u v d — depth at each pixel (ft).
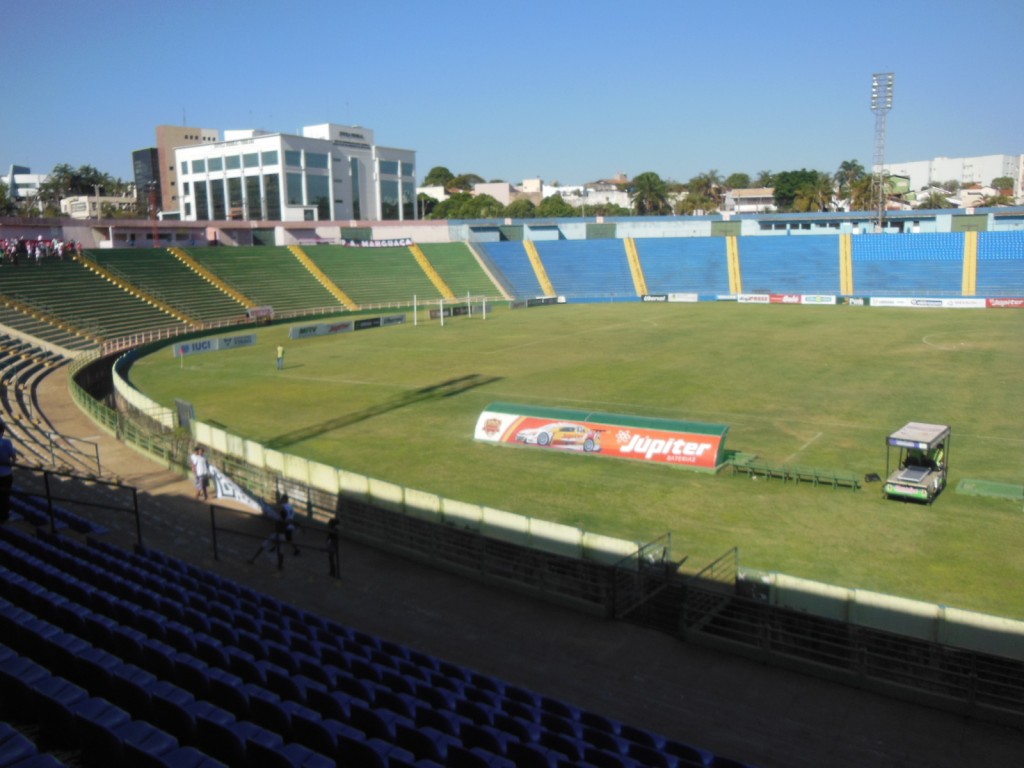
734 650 64.75
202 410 173.17
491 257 456.45
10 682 41.50
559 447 138.00
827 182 615.16
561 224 494.18
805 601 69.31
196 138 653.71
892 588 83.46
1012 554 91.76
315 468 103.09
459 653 64.75
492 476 124.88
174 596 62.54
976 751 51.93
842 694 58.95
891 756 51.34
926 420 153.58
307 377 211.61
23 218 326.85
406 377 208.85
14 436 121.70
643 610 72.95
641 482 121.29
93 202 621.31
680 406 169.27
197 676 45.47
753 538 97.96
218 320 315.37
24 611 51.49
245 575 78.48
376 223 460.55
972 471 122.21
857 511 107.04
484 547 78.54
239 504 98.43
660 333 286.87
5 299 254.47
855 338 264.31
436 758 40.01
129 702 42.22
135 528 87.66
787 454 133.28
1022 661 56.49
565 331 298.15
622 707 57.06
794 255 427.74
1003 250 391.86
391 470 128.57
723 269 432.66
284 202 474.08
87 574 63.05
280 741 38.06
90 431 141.38
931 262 398.42
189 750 34.71
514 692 53.98
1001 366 207.62
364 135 527.40
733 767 44.32
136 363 237.45
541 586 74.84
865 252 416.46
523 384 196.13
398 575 79.82
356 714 43.45
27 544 68.69
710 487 118.62
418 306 392.27
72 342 242.17
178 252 354.13
